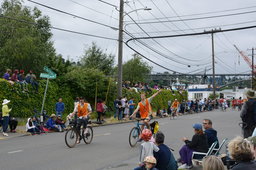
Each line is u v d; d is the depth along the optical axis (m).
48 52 40.69
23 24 31.48
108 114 27.48
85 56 42.66
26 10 35.84
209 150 7.71
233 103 52.09
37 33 36.84
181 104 35.97
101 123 21.78
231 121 24.45
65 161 9.26
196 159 8.12
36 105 20.67
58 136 15.19
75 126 11.99
